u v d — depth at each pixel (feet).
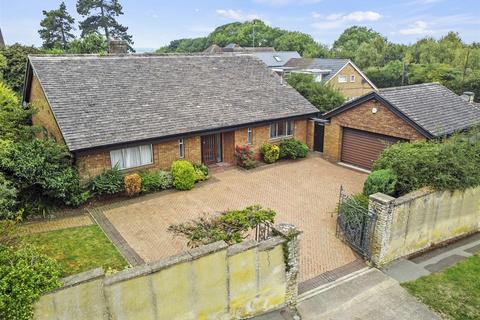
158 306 24.50
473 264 36.70
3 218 34.88
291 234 28.89
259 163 66.59
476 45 231.30
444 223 40.42
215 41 361.51
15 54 94.38
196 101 61.87
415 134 53.93
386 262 35.99
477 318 29.19
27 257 22.56
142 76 62.18
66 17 183.52
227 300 27.48
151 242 38.93
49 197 45.44
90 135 48.19
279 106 69.15
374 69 184.34
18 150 42.78
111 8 214.48
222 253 26.08
